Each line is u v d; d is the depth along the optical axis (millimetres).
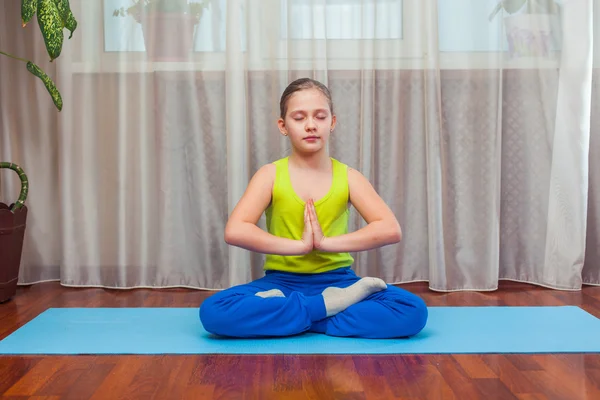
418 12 2682
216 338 1958
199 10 2670
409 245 2785
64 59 2691
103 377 1640
